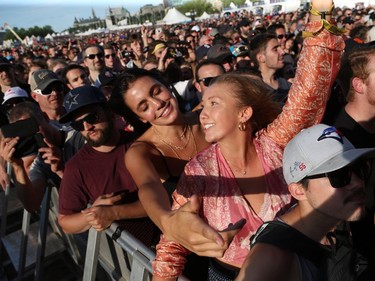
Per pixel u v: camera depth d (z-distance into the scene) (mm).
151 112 1906
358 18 12383
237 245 1466
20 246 3209
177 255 1442
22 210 4133
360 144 2059
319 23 1482
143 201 1498
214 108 1493
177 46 8414
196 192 1490
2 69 5695
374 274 1141
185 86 4871
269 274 1055
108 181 2236
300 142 1201
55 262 3109
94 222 1836
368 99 1977
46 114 4008
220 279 1540
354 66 1979
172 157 2012
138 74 1926
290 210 1229
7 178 3582
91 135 2225
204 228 964
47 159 2471
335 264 1101
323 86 1531
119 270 2133
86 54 5969
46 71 4000
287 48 7688
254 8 45094
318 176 1113
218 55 4910
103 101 2293
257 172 1548
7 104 4199
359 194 1136
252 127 1669
